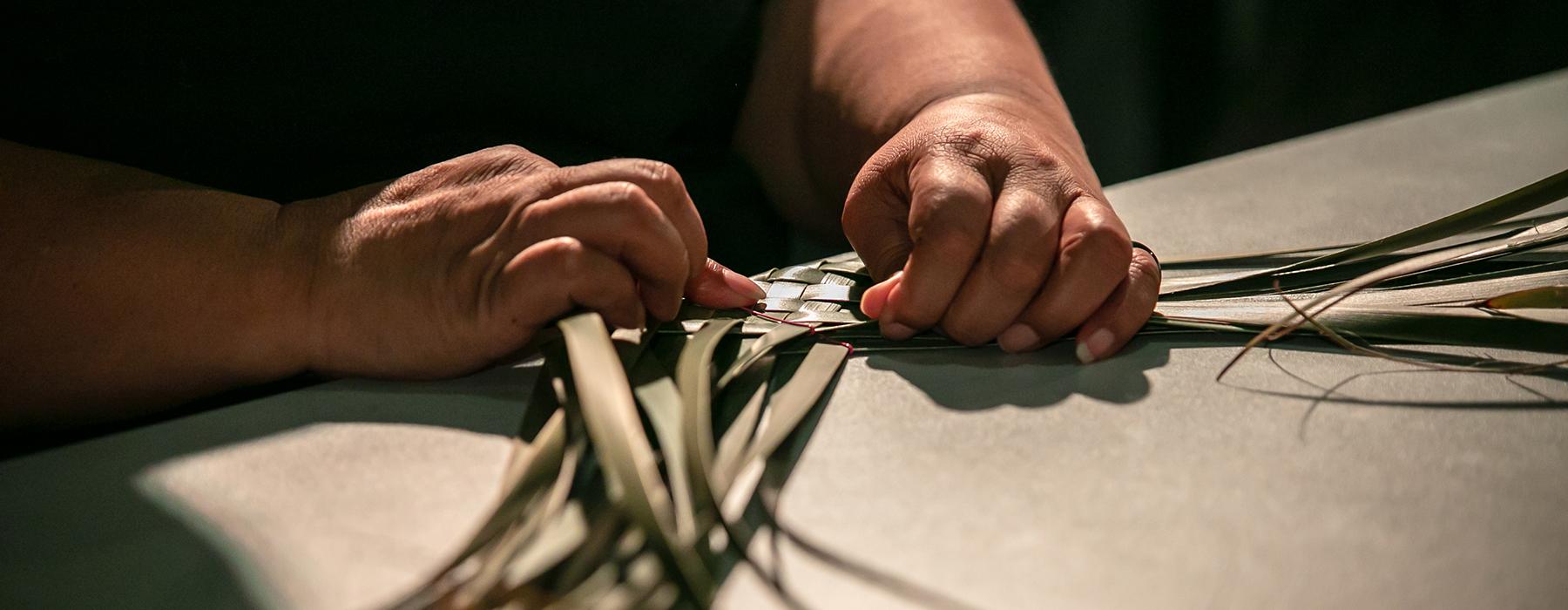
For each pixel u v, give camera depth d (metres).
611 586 0.64
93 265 0.75
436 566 0.65
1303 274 0.82
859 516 0.67
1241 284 0.82
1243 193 0.99
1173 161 2.14
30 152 0.77
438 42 0.89
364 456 0.71
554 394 0.73
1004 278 0.76
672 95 0.98
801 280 0.84
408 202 0.77
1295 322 0.78
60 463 0.71
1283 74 2.11
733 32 1.00
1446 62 2.19
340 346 0.76
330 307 0.76
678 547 0.63
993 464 0.70
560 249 0.73
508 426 0.73
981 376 0.76
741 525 0.67
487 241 0.75
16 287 0.74
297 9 0.85
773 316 0.81
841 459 0.70
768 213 1.07
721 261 1.02
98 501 0.69
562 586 0.64
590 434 0.69
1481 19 2.16
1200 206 0.97
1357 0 2.08
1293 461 0.70
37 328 0.74
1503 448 0.70
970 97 0.89
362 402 0.75
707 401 0.70
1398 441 0.71
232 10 0.84
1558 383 0.74
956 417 0.73
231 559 0.66
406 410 0.74
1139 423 0.72
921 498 0.68
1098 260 0.76
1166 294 0.82
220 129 0.86
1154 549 0.66
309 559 0.66
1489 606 0.64
